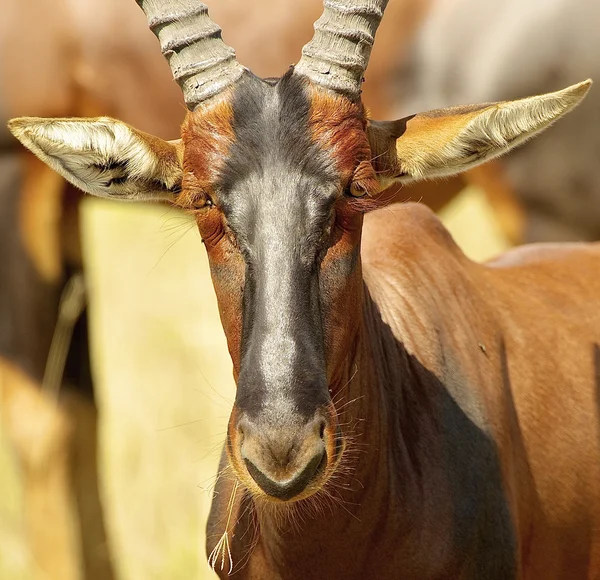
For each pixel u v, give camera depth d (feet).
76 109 118.42
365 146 66.28
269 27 114.21
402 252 79.00
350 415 68.33
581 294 86.79
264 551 71.56
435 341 75.46
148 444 133.90
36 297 119.85
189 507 126.41
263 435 58.80
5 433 125.39
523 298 84.02
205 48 67.21
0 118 116.57
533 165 113.50
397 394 72.69
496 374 77.71
